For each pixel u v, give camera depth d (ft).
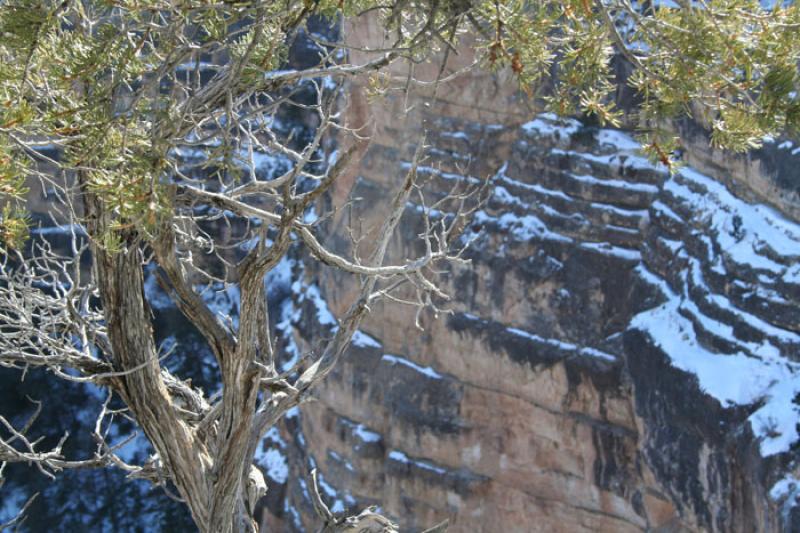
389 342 54.44
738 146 16.15
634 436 45.60
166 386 21.68
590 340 46.52
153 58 17.24
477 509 51.67
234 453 19.44
